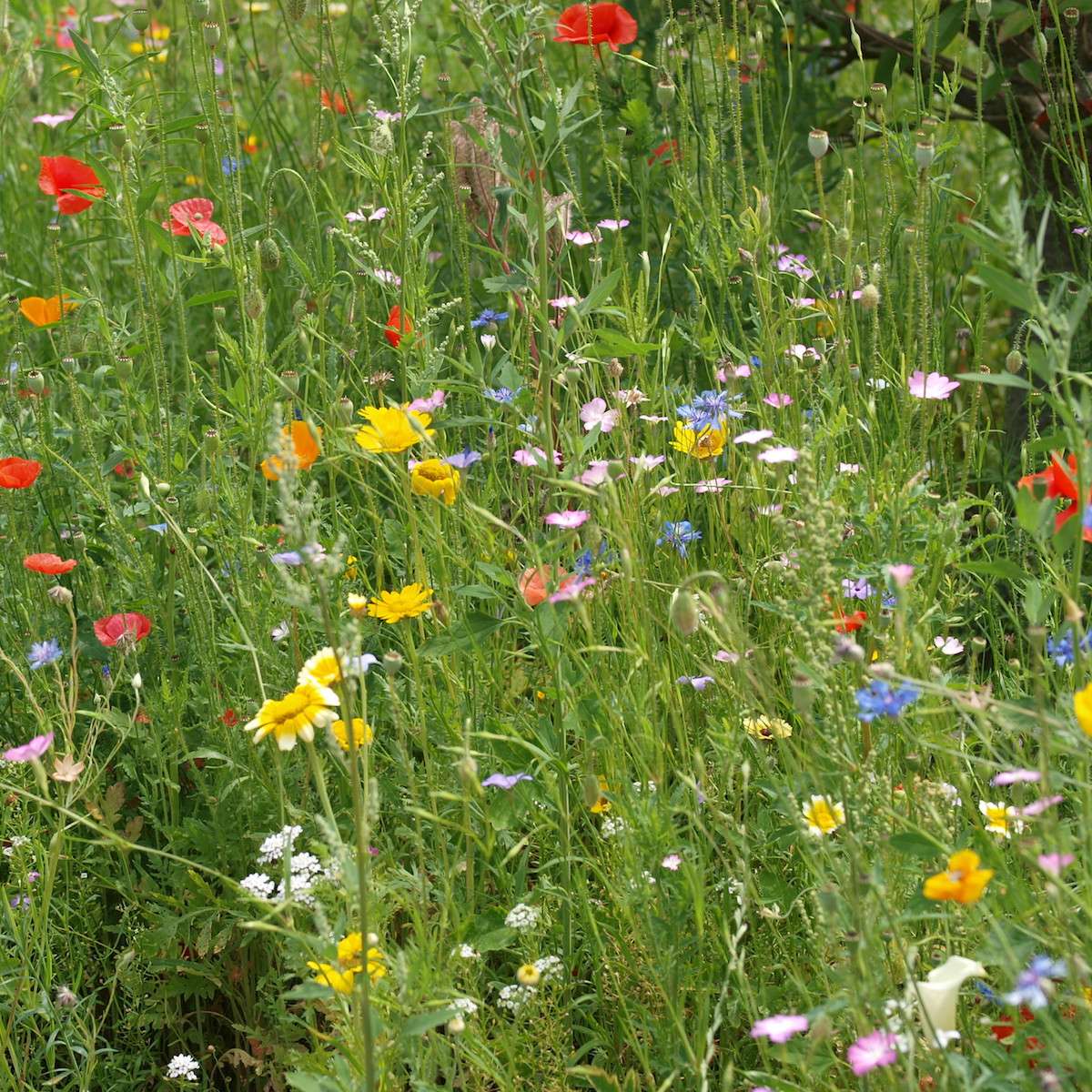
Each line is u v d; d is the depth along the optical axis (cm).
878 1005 228
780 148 504
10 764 331
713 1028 256
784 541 349
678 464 385
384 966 255
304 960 276
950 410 412
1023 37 555
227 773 345
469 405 426
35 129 688
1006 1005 252
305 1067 272
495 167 316
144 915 348
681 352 487
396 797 337
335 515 384
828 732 262
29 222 633
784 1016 246
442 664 337
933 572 310
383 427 324
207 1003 350
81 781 344
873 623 302
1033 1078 224
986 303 393
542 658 334
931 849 242
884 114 420
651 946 271
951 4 568
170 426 387
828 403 407
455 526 364
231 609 334
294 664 352
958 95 573
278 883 312
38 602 392
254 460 355
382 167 379
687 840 297
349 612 308
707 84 539
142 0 702
